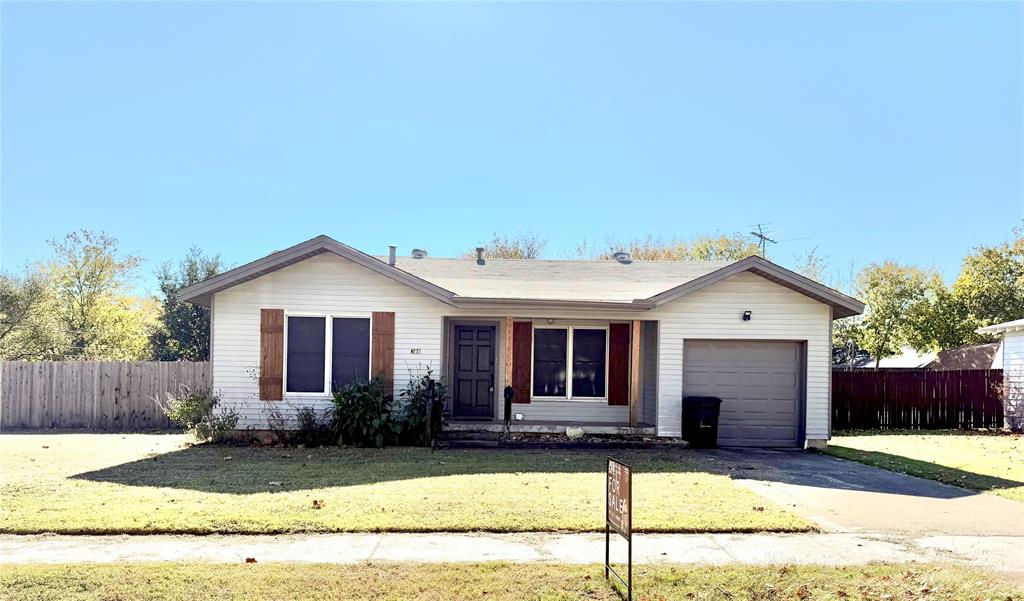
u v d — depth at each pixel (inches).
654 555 252.7
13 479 386.9
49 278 1109.7
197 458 468.4
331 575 224.5
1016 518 318.3
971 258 1174.3
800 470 450.3
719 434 578.2
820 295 561.9
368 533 278.7
